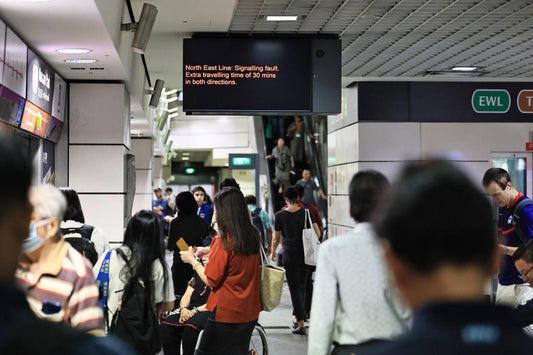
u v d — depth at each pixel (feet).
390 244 3.15
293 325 26.81
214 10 24.56
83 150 26.20
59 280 8.53
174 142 103.96
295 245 25.59
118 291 12.23
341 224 43.83
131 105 33.35
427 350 2.83
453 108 40.57
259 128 75.46
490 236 3.03
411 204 3.06
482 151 40.78
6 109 17.80
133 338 12.05
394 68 35.99
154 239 12.42
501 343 2.77
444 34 28.50
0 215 3.24
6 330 2.92
